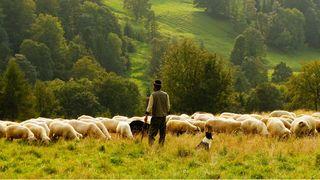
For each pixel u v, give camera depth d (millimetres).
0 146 17688
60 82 112312
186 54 68250
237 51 178750
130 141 19172
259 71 154625
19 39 161375
